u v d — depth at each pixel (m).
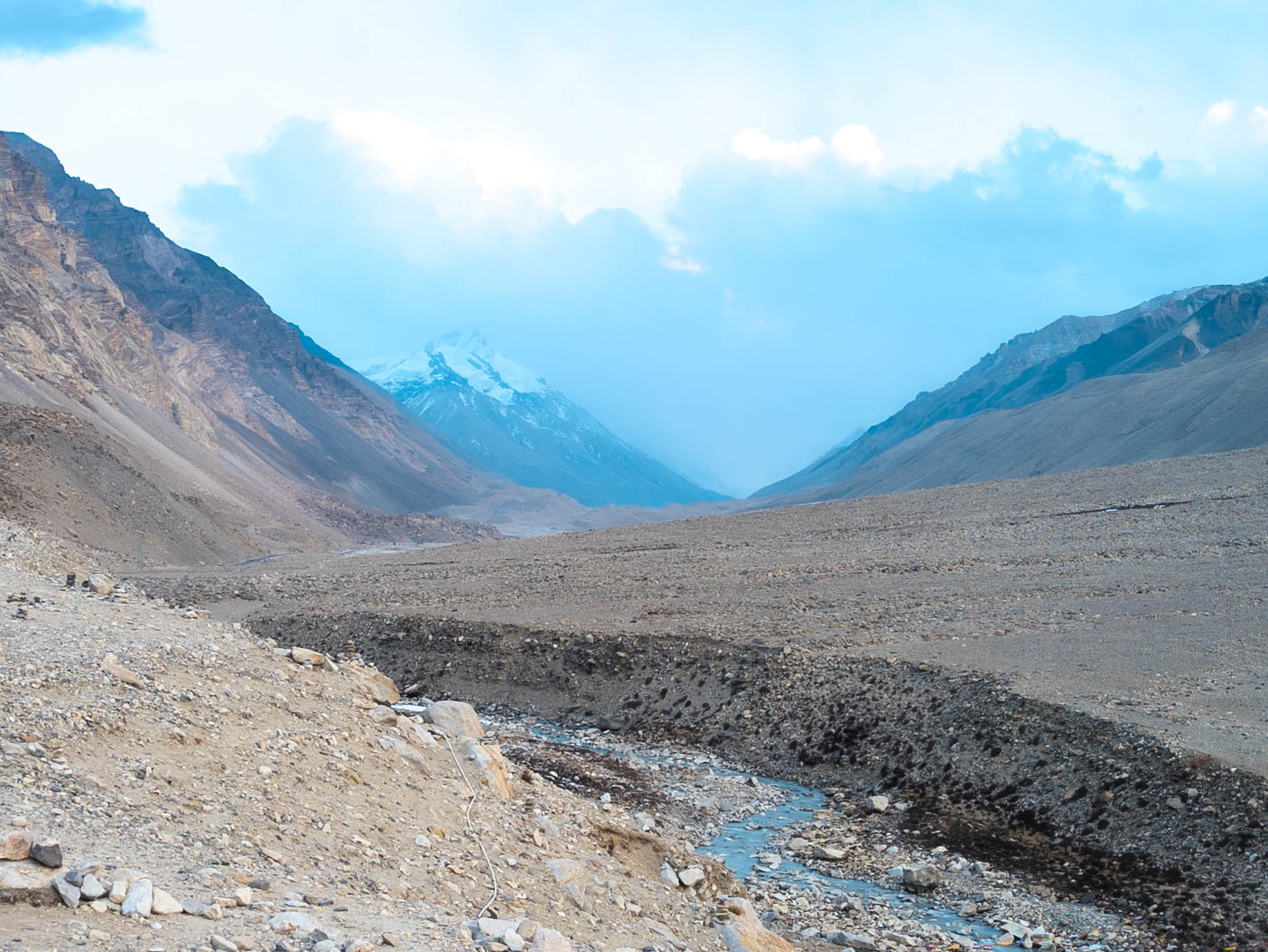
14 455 101.00
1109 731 31.08
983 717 35.19
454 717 24.77
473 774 21.86
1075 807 29.22
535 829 20.30
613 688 48.53
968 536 80.19
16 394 135.62
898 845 29.61
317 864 15.05
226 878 13.34
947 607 54.72
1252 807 25.38
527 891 17.38
